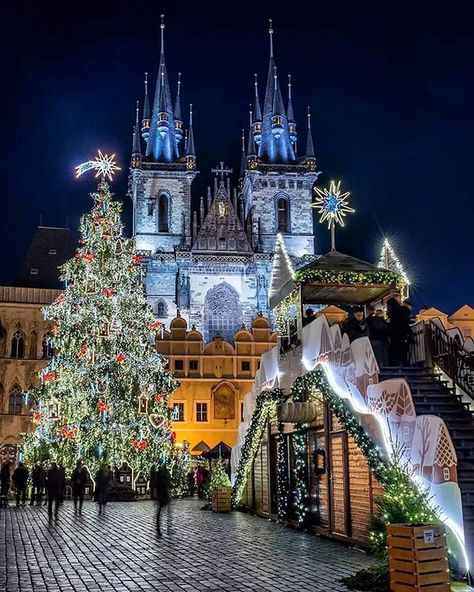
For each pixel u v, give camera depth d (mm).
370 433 17031
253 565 15047
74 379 37969
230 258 79375
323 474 20531
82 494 28641
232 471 32000
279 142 90188
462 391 18469
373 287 24859
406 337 20594
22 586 13117
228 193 84312
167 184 84312
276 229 84875
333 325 19844
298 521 21812
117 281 40281
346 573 13969
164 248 82500
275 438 25578
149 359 39969
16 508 31797
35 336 56594
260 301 78500
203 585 12953
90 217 41156
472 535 13820
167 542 19016
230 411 57969
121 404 38188
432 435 14344
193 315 77625
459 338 22375
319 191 26406
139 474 39594
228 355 59469
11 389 55312
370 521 15594
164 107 89062
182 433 56875
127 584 13188
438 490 14102
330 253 25719
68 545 18578
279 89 92250
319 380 20203
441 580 11844
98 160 41750
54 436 37625
